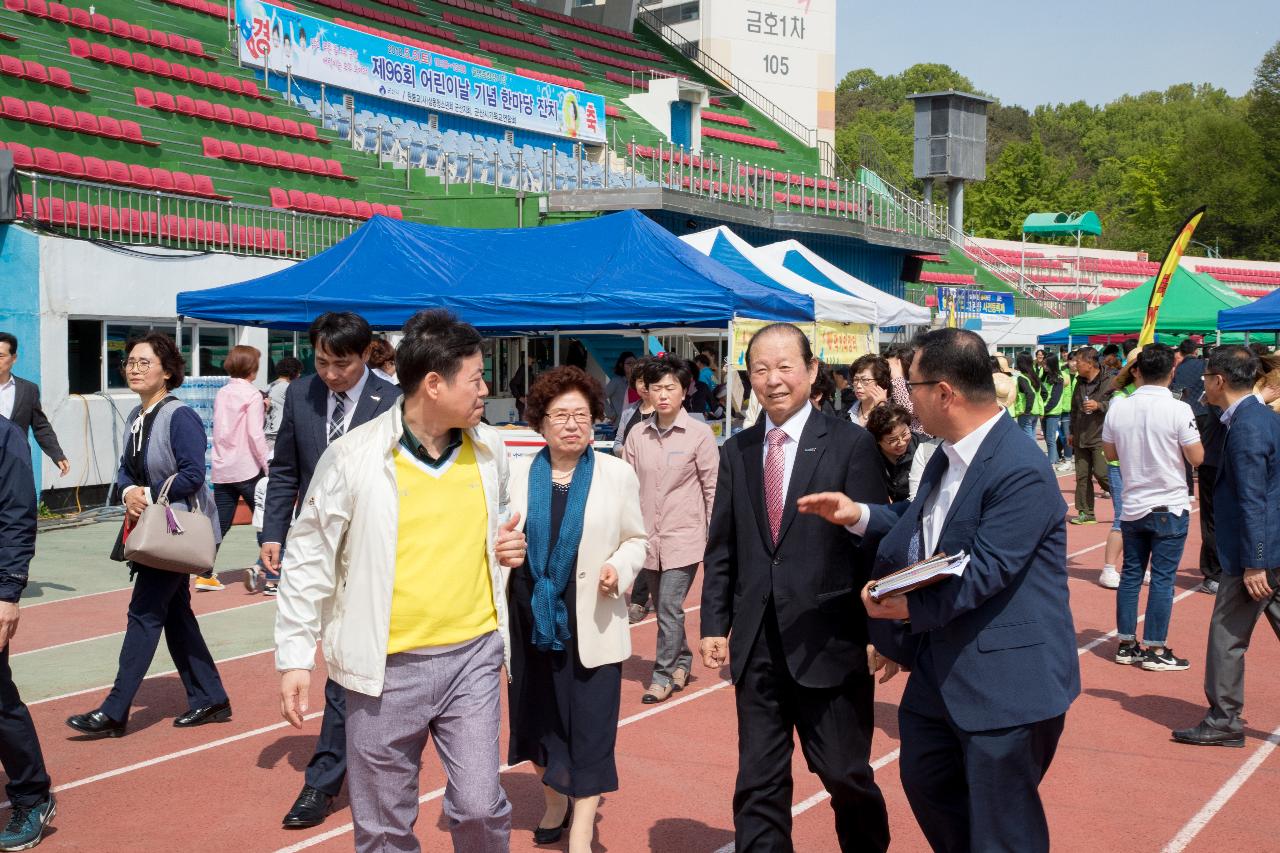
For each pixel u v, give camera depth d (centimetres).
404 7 3334
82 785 567
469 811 365
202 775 582
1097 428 1473
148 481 633
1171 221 7931
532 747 474
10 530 474
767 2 5016
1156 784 573
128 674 638
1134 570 800
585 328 1171
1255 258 7794
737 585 421
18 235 1352
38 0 1958
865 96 13325
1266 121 7800
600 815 531
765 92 5025
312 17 2422
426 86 2688
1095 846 497
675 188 2320
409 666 366
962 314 2923
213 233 1641
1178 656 833
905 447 629
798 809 541
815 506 376
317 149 2264
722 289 998
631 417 907
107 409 1454
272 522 544
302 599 373
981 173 4353
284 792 559
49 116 1730
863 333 1534
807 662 399
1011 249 5181
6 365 966
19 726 491
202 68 2230
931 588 345
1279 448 596
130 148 1844
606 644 464
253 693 730
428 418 371
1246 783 574
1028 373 2044
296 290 1085
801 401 418
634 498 483
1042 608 346
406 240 1155
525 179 2539
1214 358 609
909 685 380
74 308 1411
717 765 598
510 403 1822
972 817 346
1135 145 11925
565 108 3084
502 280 1060
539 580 464
